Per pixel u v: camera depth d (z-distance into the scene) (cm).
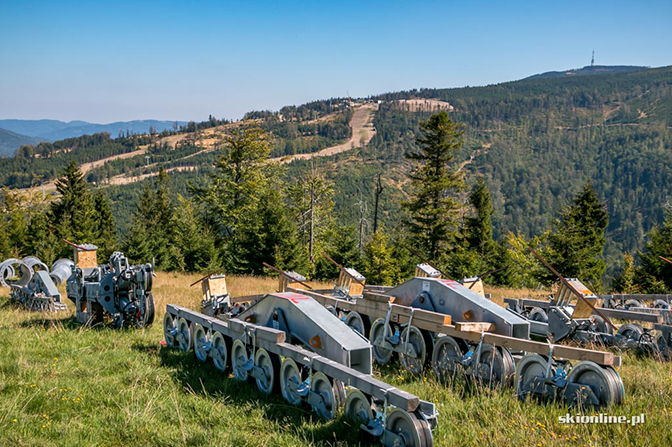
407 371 840
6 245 4469
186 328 941
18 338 1019
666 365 873
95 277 1222
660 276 2983
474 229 4900
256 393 702
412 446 498
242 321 802
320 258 4012
